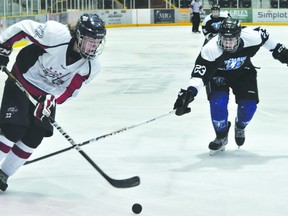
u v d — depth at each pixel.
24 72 5.95
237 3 48.34
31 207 5.86
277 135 9.38
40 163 7.58
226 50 7.11
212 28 10.67
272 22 47.53
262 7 48.06
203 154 8.16
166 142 8.90
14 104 5.88
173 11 49.38
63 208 5.84
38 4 34.25
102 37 5.50
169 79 16.72
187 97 7.01
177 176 7.04
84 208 5.85
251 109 7.89
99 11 46.94
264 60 21.73
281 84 15.47
